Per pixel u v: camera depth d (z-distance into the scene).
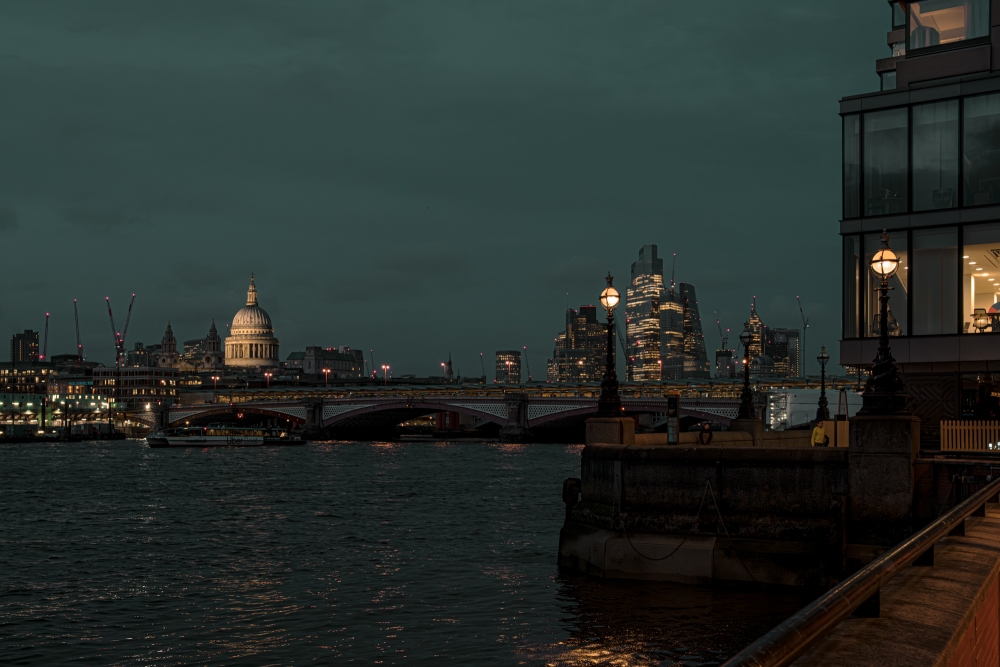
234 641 27.33
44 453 192.00
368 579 36.84
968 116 42.16
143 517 63.31
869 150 44.12
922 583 8.94
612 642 24.58
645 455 31.05
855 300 44.09
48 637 28.38
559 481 94.56
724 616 26.42
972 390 42.38
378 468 123.00
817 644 6.43
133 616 31.09
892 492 27.38
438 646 25.70
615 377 35.94
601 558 31.25
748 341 49.38
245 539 50.50
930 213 42.53
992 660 9.56
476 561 40.62
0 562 43.19
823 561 27.94
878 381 28.00
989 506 18.56
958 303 41.97
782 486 29.08
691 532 30.03
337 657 25.09
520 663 23.62
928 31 44.41
